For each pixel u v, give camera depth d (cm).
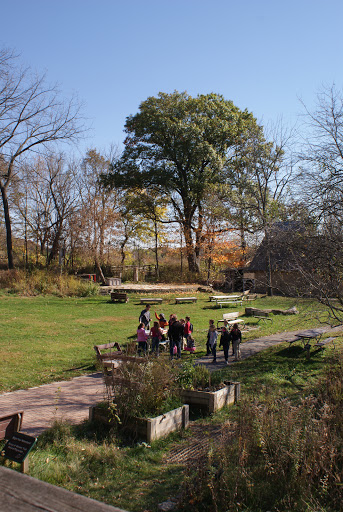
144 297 3319
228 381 967
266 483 498
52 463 605
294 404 831
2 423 624
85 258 4391
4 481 158
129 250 5416
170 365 943
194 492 498
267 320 2259
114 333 1992
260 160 3084
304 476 480
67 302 2930
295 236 929
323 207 925
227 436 592
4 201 3688
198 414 862
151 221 5016
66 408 937
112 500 511
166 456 663
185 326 1650
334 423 596
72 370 1347
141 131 4172
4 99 3073
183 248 4400
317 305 1024
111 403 764
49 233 4469
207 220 4028
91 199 4075
